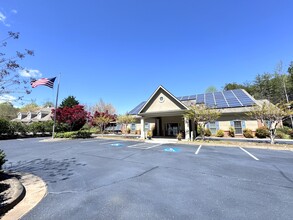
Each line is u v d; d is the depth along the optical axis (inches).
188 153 449.1
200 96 1114.7
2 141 852.6
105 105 2352.4
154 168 308.0
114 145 627.5
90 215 152.6
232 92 1035.9
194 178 253.4
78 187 222.2
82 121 1093.8
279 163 338.3
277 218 147.2
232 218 146.9
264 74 1622.8
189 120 775.1
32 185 231.8
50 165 343.0
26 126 1130.0
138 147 568.7
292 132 794.2
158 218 147.1
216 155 420.8
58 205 172.6
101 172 287.9
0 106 1628.9
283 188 213.6
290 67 1398.9
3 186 215.0
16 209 164.9
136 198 187.2
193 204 172.7
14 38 237.3
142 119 845.2
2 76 234.8
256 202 176.7
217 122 881.5
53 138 931.3
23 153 485.7
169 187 218.7
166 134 963.3
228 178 252.4
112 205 171.3
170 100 781.9
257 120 794.2
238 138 784.9
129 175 269.1
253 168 304.0
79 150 522.0
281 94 1432.1
